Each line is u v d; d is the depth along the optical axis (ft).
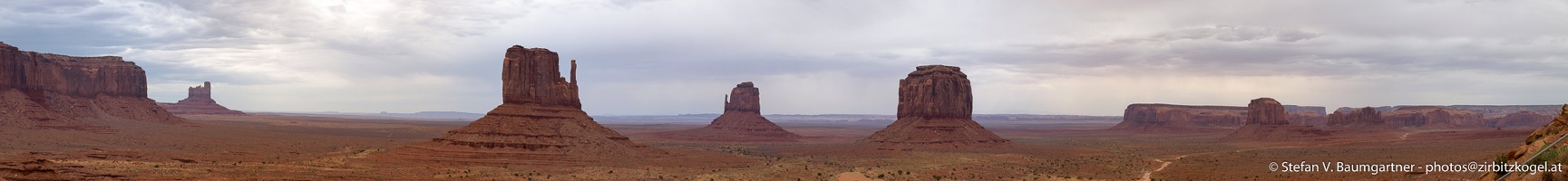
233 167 381.81
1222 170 410.52
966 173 433.07
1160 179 399.24
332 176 355.97
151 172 342.85
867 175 416.87
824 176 413.18
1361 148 609.42
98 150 443.32
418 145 433.07
